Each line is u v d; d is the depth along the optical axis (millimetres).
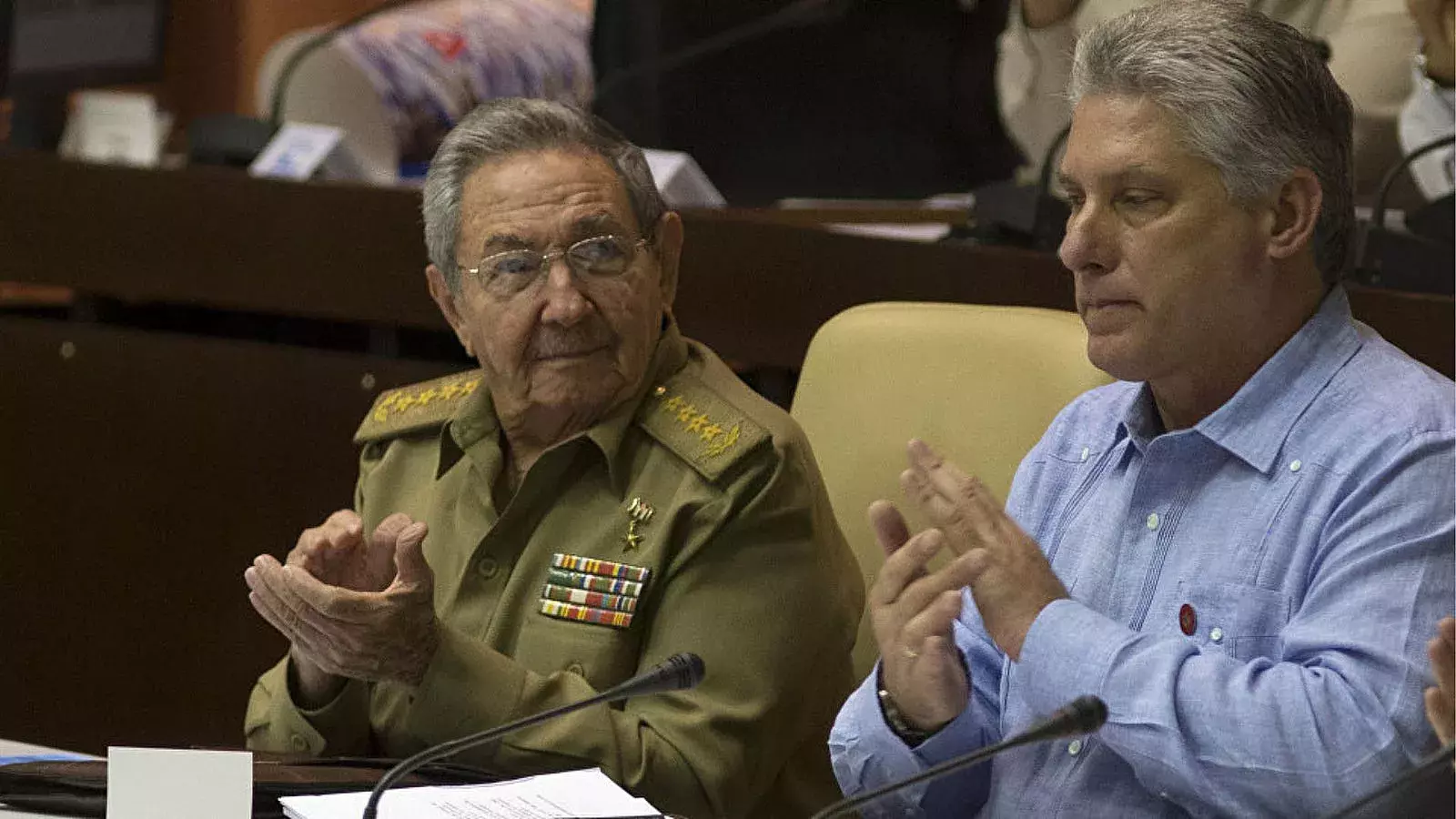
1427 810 6668
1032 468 8289
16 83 17672
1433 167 13875
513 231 9109
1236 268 7242
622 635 9000
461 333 9703
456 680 8508
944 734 7613
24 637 14680
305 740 8930
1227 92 7059
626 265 9227
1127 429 7793
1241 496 7355
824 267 11977
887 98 16922
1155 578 7488
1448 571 6840
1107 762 7395
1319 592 6961
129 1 18297
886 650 7465
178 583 14203
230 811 7309
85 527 14469
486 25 18141
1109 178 7277
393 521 8539
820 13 16922
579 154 9273
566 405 9219
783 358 12133
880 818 7926
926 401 10109
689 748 8727
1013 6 16703
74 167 14328
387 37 17750
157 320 14750
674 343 9656
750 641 8906
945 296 11695
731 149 17203
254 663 13977
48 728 14617
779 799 9297
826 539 9352
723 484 9031
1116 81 7289
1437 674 6070
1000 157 16828
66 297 15672
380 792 6770
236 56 23922
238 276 13828
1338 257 7441
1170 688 6805
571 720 8602
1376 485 6992
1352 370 7320
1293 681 6699
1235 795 6723
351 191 13406
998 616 7160
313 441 13719
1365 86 14906
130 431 14305
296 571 8266
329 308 13547
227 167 15836
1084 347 9719
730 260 12203
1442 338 10508
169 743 14258
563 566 9172
